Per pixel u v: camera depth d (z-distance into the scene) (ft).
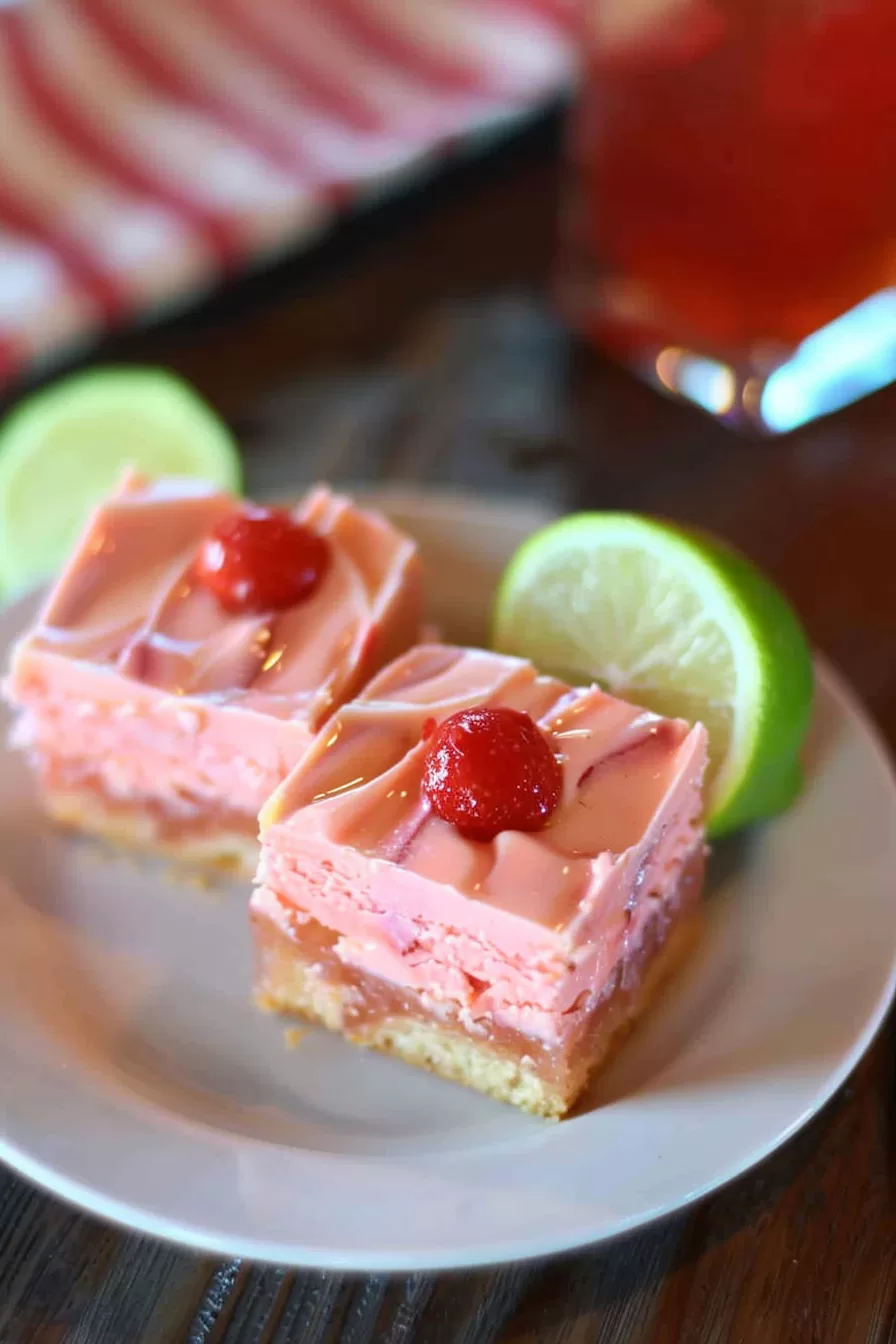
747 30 1.45
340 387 1.69
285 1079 1.27
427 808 1.24
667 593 1.33
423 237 1.83
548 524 1.48
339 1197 1.17
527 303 1.76
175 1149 1.19
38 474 1.55
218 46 1.99
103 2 2.00
